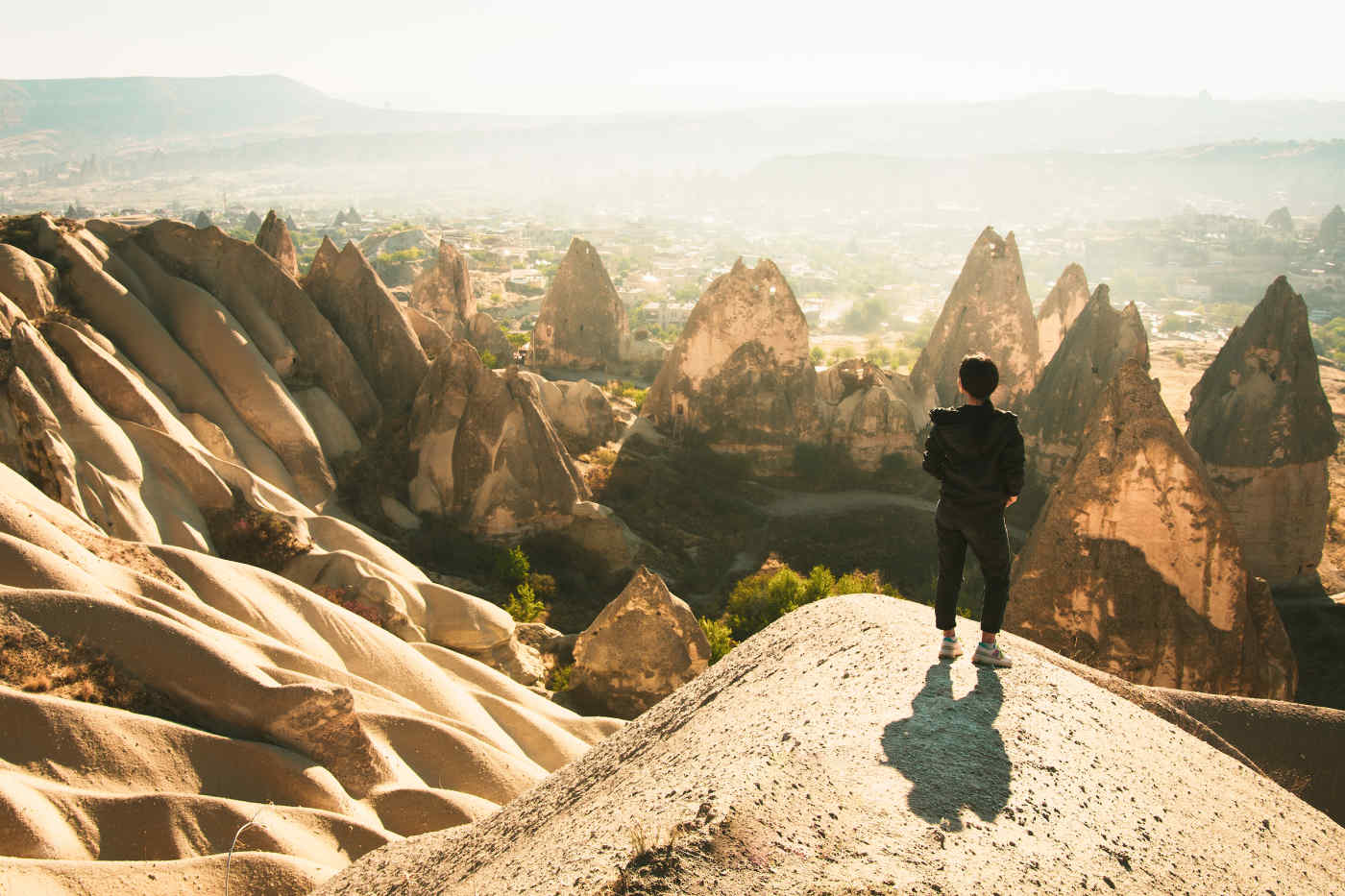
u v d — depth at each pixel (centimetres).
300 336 4216
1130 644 2234
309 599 2623
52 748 1733
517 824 797
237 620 2394
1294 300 4338
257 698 1969
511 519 4028
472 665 2812
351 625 2609
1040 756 543
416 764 2139
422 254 19288
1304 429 4319
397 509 4034
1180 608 2223
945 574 682
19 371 2980
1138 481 2228
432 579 3659
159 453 3234
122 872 1492
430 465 4125
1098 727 610
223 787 1850
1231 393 4453
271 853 1602
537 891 453
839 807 470
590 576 4103
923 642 705
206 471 3250
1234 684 2195
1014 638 907
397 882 862
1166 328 15250
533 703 2728
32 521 2233
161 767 1806
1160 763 596
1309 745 1066
